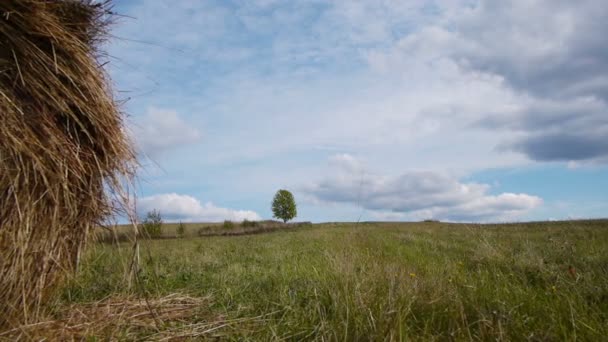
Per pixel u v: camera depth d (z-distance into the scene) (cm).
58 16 322
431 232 1922
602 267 590
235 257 980
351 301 372
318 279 527
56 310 364
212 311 416
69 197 325
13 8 286
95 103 339
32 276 303
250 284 549
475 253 816
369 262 624
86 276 491
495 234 1496
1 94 271
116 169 367
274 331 339
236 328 357
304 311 391
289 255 977
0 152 270
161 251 1218
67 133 326
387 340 290
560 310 358
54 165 304
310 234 2230
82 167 326
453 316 349
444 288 432
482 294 420
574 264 662
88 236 363
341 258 607
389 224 3319
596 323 313
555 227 1973
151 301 429
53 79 305
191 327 360
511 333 306
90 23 346
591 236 1262
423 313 367
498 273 573
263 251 1188
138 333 337
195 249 1346
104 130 349
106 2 355
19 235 281
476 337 305
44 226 303
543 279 530
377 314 337
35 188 292
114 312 386
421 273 593
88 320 357
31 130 289
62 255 339
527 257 701
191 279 571
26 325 295
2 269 279
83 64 328
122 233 389
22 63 290
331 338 317
